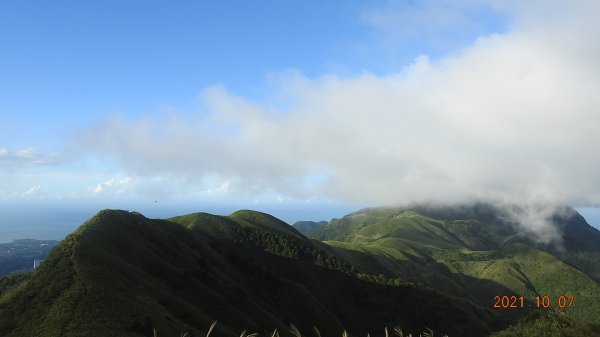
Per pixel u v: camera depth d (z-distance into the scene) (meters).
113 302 55.22
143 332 50.75
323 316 135.12
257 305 102.62
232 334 72.31
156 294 69.88
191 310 72.00
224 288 101.12
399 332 19.95
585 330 46.38
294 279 171.25
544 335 45.34
